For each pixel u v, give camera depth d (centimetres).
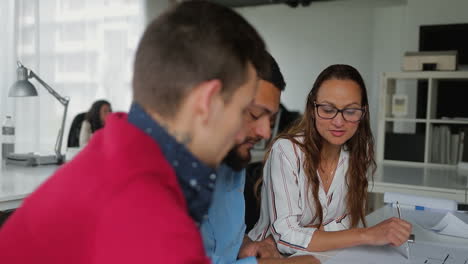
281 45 602
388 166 329
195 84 51
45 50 409
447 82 471
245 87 55
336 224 149
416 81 499
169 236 45
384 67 546
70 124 430
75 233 49
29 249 52
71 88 439
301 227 133
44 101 403
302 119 151
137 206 46
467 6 471
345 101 136
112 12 492
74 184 51
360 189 151
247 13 618
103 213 47
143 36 55
